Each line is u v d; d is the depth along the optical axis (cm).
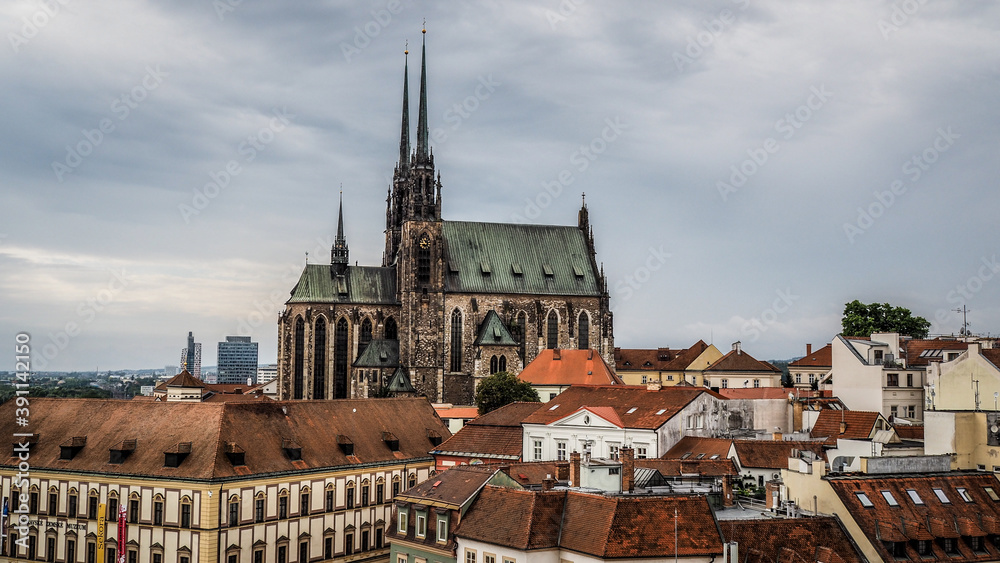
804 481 10094
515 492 9975
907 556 9288
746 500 11038
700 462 13288
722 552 8888
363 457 15888
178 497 13562
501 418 17812
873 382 18438
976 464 11081
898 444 14138
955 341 19388
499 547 9525
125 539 13875
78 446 14738
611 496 9450
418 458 16762
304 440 15362
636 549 8762
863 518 9400
